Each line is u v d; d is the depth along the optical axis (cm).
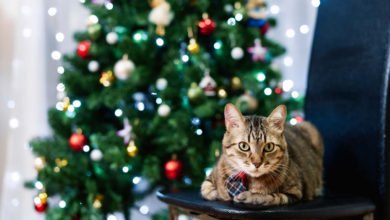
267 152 108
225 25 177
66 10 225
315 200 113
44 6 219
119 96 175
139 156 178
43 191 180
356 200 114
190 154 173
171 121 171
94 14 181
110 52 184
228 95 182
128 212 196
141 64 181
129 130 174
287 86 190
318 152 135
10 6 218
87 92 187
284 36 232
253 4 184
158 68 186
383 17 128
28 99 215
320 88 147
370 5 133
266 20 193
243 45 181
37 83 216
